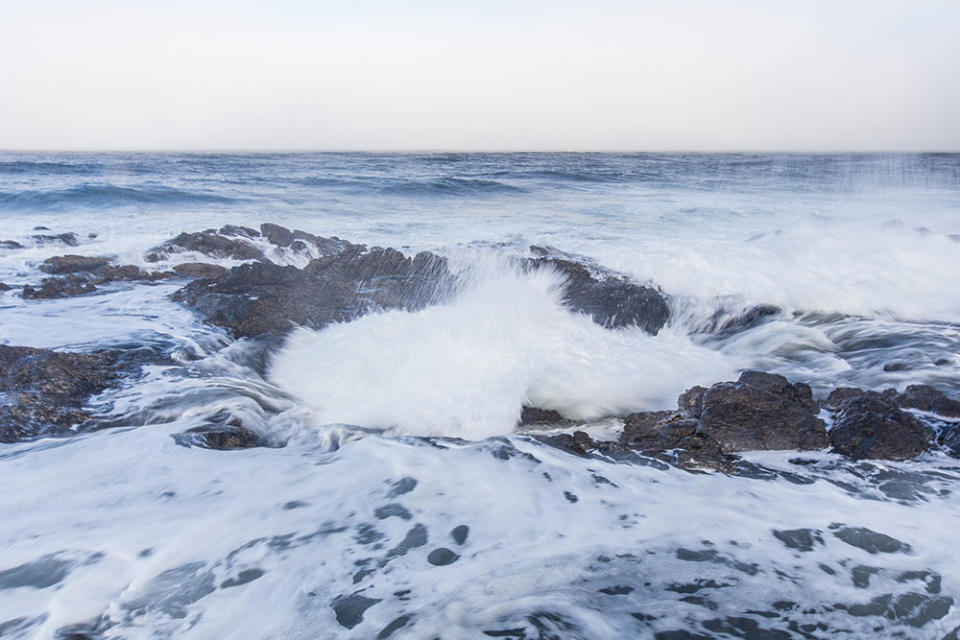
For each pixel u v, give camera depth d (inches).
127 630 118.1
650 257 467.2
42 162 2132.1
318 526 155.0
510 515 160.1
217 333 332.5
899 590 128.9
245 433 221.3
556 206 994.1
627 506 164.9
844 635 115.8
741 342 335.0
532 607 122.3
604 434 231.3
